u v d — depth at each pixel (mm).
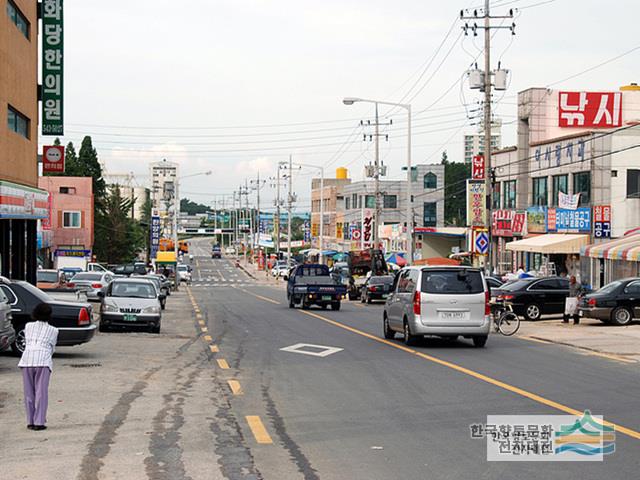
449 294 21078
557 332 26562
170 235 150625
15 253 36906
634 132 46062
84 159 90562
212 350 20797
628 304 29672
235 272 120688
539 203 53125
